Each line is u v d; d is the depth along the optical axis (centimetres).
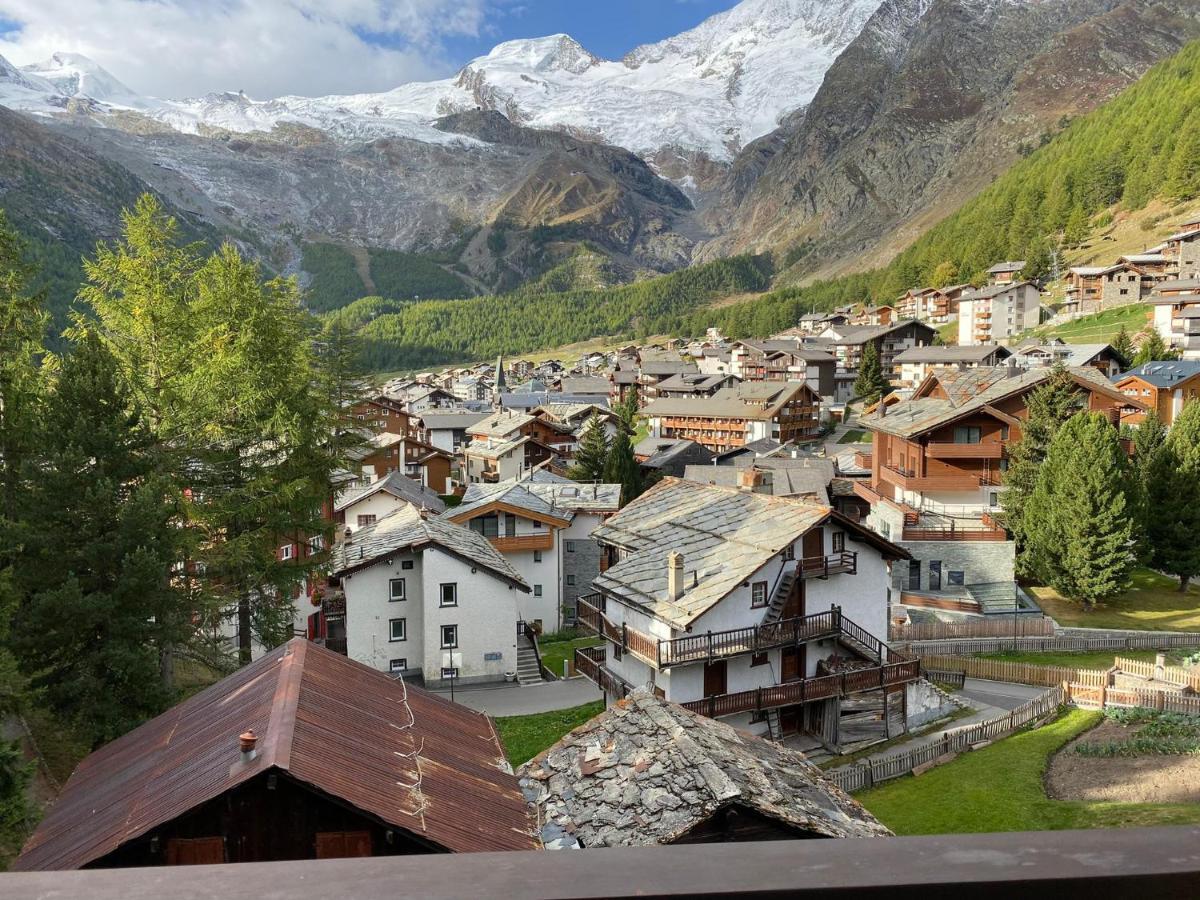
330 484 4397
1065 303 16050
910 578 5559
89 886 179
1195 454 5606
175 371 3359
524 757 3809
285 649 1794
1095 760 3375
